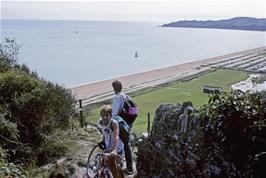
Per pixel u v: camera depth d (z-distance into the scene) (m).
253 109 5.32
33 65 75.12
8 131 8.41
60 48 128.50
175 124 6.78
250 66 79.44
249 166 5.15
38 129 9.39
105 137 5.95
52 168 8.19
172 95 43.34
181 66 82.38
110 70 74.19
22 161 8.34
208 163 5.79
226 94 5.73
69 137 10.28
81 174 7.89
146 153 7.55
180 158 6.45
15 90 9.77
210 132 5.77
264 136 5.07
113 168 5.82
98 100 39.19
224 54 121.19
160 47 153.12
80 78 60.53
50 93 10.08
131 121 7.21
